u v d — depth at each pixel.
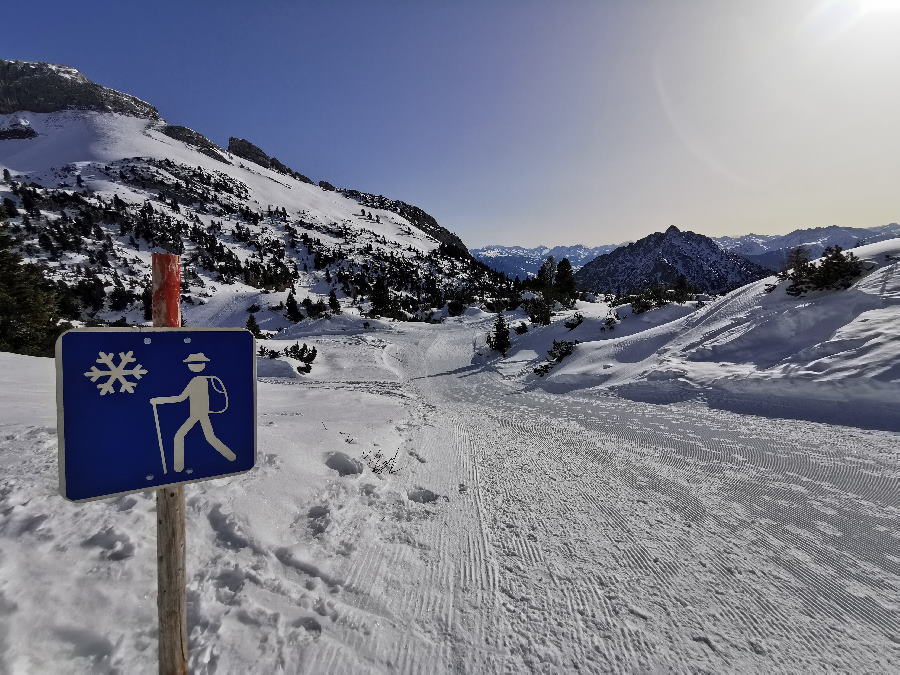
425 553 3.75
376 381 19.61
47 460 3.78
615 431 8.23
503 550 3.88
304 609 2.79
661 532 4.27
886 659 2.71
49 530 2.80
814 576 3.55
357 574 3.29
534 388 15.07
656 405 10.26
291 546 3.45
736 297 14.97
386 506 4.60
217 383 1.72
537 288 47.72
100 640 2.22
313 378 20.77
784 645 2.81
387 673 2.42
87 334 1.45
